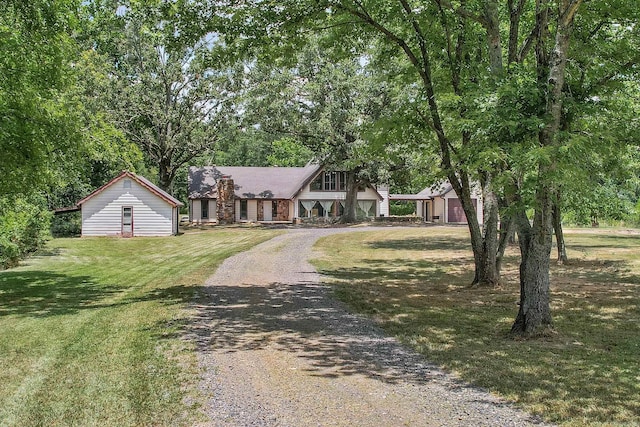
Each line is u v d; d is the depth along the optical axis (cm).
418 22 1295
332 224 4747
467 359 719
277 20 1159
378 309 1093
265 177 5409
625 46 1044
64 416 522
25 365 694
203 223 5156
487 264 1420
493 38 1153
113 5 1238
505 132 847
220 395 580
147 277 1623
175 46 1143
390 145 1611
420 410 534
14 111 1081
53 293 1338
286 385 613
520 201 850
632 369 669
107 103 3897
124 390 596
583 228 4159
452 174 1399
